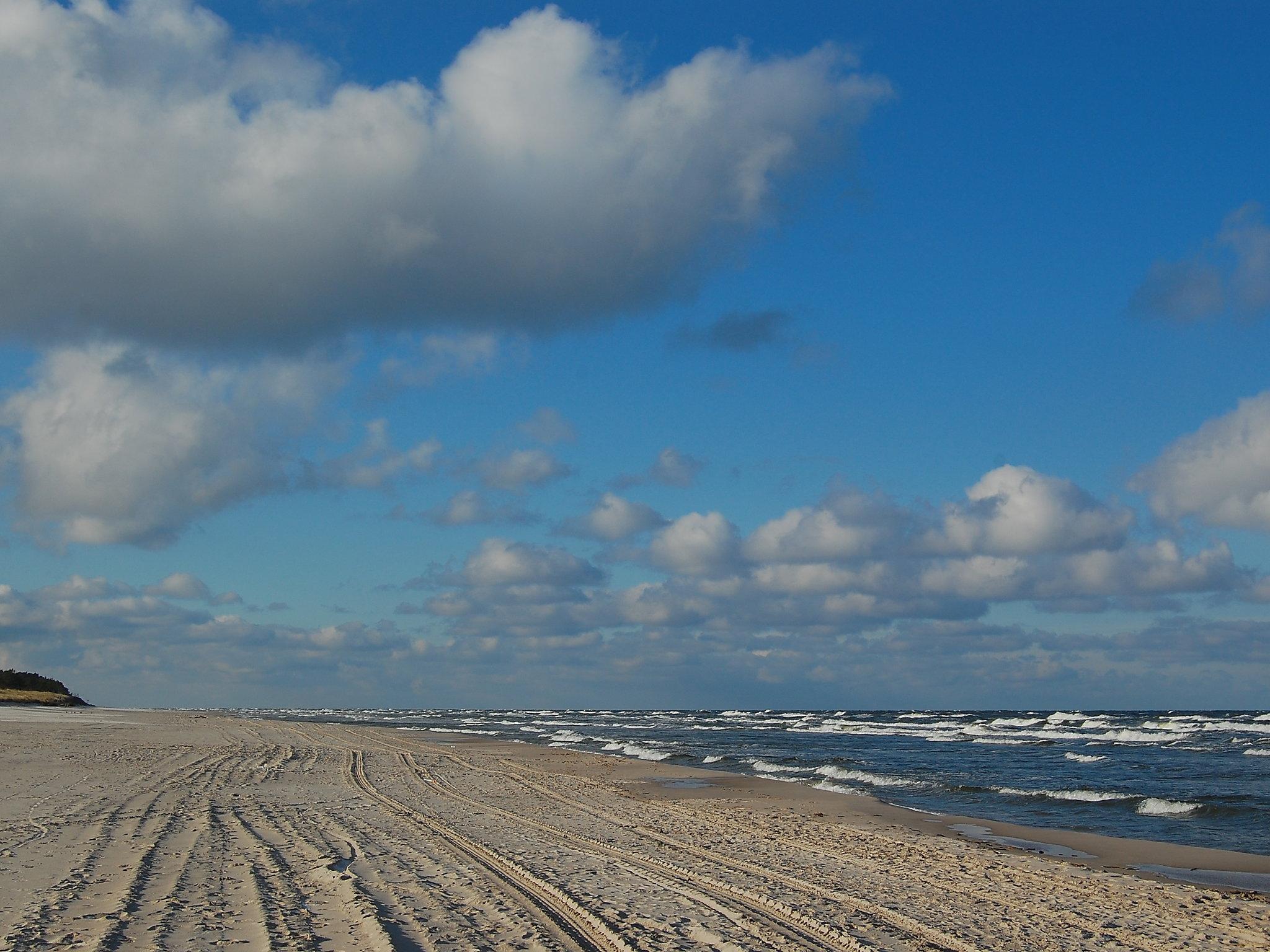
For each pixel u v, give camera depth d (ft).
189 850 43.39
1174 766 136.87
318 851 44.39
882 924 35.88
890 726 305.12
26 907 31.12
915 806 85.40
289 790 75.77
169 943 27.25
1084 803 88.07
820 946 31.91
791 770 124.16
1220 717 404.36
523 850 48.67
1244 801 87.04
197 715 342.23
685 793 90.74
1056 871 50.24
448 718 433.48
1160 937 36.52
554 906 35.35
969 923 37.09
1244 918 40.37
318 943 28.12
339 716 508.53
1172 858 59.21
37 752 105.70
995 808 84.43
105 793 66.44
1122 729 263.29
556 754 143.95
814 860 51.06
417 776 95.71
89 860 40.01
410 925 30.71
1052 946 34.14
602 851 50.47
